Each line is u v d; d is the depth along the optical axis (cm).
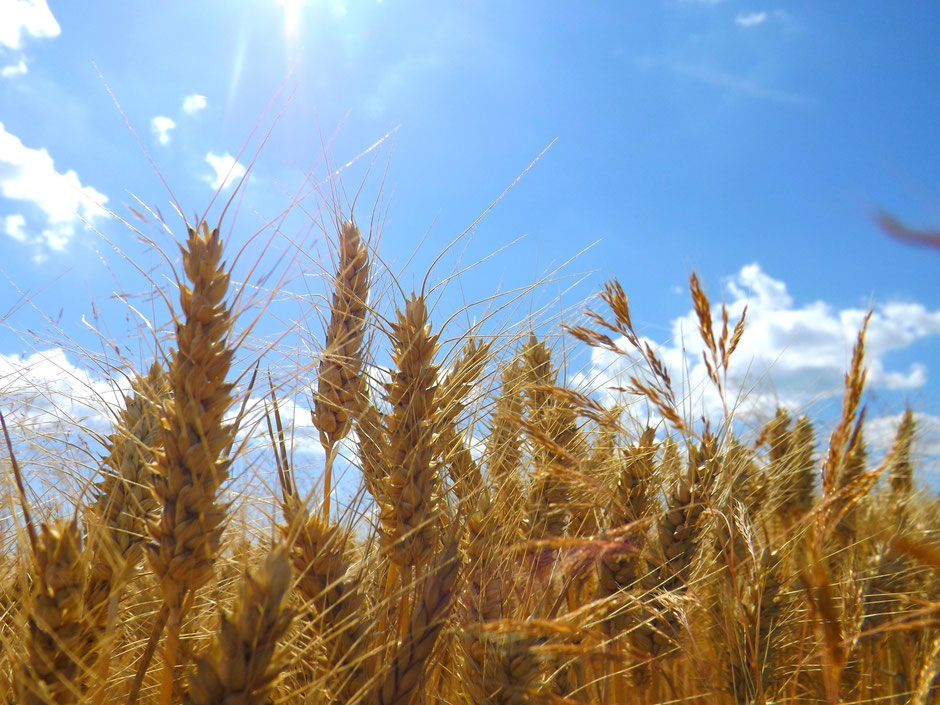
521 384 23
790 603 18
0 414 14
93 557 15
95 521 15
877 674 19
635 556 19
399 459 18
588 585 22
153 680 17
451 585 15
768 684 17
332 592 15
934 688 15
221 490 14
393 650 16
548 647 14
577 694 19
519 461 22
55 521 14
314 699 14
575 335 19
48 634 13
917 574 19
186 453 14
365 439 21
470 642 15
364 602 16
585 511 21
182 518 14
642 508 20
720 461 19
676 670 19
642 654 18
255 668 11
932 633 18
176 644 13
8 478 16
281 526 16
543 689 16
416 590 16
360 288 24
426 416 19
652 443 21
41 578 13
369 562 18
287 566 12
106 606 15
